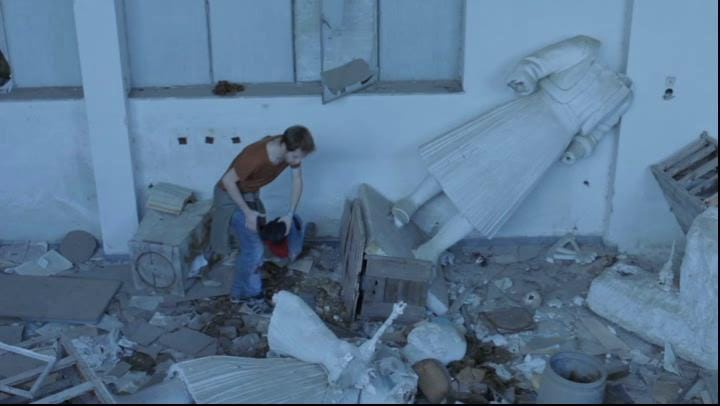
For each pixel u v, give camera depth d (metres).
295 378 4.91
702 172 6.22
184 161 6.45
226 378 4.84
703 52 6.15
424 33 6.45
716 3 6.02
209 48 6.45
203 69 6.51
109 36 5.95
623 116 6.33
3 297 5.96
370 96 6.29
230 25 6.39
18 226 6.66
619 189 6.54
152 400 4.68
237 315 5.83
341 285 6.18
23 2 6.34
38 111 6.30
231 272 6.33
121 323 5.75
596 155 6.52
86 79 6.03
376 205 6.32
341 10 6.27
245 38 6.44
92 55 5.98
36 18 6.40
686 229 6.27
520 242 6.70
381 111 6.33
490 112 6.21
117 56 6.01
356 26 6.39
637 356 5.45
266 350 5.45
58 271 6.36
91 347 5.46
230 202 5.63
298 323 5.23
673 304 5.50
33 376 5.09
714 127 6.36
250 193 5.63
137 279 6.07
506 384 5.13
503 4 6.07
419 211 6.52
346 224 6.33
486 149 6.03
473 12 6.09
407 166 6.50
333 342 5.07
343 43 6.44
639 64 6.18
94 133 6.19
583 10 6.14
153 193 6.32
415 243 6.35
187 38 6.40
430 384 5.00
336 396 4.77
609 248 6.73
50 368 5.11
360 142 6.42
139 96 6.29
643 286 5.70
